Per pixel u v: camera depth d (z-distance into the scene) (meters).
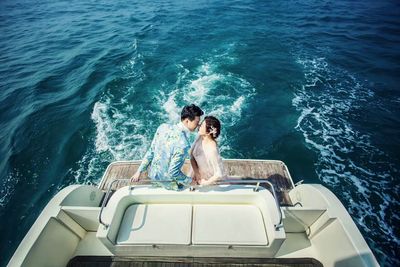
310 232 3.71
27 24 20.72
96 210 3.50
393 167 7.78
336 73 12.34
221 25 18.36
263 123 9.38
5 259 6.07
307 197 4.12
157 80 11.81
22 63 14.12
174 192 3.04
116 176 5.77
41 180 7.67
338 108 10.06
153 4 24.09
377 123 9.31
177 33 17.09
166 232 2.88
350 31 17.20
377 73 12.32
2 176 7.84
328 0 24.00
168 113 9.77
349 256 2.99
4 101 10.95
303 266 3.40
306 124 9.33
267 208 2.87
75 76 12.51
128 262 3.35
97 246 3.65
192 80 11.77
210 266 3.24
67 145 8.62
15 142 8.90
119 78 11.88
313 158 8.11
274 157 8.17
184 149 2.56
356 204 6.86
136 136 8.81
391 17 19.58
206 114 9.71
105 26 19.12
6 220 6.80
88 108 10.17
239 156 8.19
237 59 13.62
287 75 12.17
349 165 7.88
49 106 10.43
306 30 17.41
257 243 2.79
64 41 16.84
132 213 3.04
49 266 3.14
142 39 16.20
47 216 3.32
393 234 6.21
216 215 3.01
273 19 19.42
